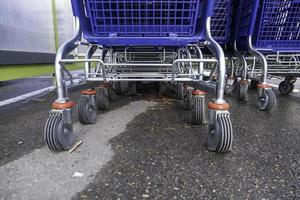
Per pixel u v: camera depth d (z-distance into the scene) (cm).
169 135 133
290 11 206
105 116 173
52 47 244
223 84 107
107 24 120
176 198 77
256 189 82
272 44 213
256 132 140
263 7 204
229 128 104
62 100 111
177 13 118
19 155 107
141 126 149
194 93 150
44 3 225
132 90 254
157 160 103
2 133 135
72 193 79
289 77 281
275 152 111
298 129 146
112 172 92
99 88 185
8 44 172
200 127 148
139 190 81
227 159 104
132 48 167
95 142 122
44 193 79
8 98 241
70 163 100
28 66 198
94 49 161
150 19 118
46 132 105
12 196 78
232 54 262
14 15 178
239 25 235
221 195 78
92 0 115
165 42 121
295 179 88
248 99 249
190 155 108
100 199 76
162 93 259
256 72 238
